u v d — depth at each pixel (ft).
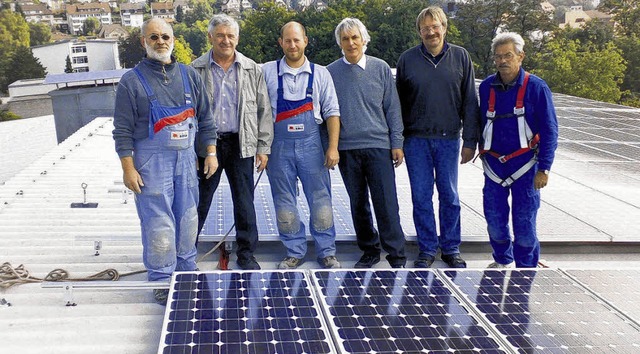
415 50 15.10
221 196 19.71
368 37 14.90
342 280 12.35
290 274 12.57
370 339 9.98
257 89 14.60
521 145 14.21
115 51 371.15
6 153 60.34
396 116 15.06
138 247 16.62
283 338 9.97
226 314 10.72
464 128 15.21
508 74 14.10
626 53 186.60
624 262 16.87
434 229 15.94
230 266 15.85
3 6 439.22
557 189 22.54
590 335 10.29
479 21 178.91
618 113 43.39
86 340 11.40
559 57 156.46
